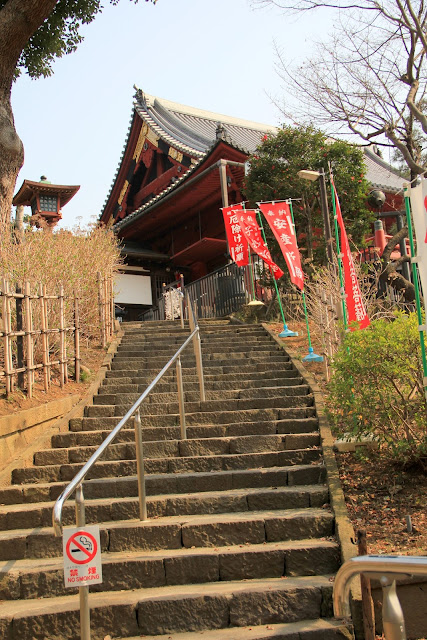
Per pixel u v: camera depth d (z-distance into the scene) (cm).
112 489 606
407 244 1642
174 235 2489
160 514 562
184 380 950
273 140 1555
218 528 514
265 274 1574
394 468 618
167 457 684
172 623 426
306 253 1591
